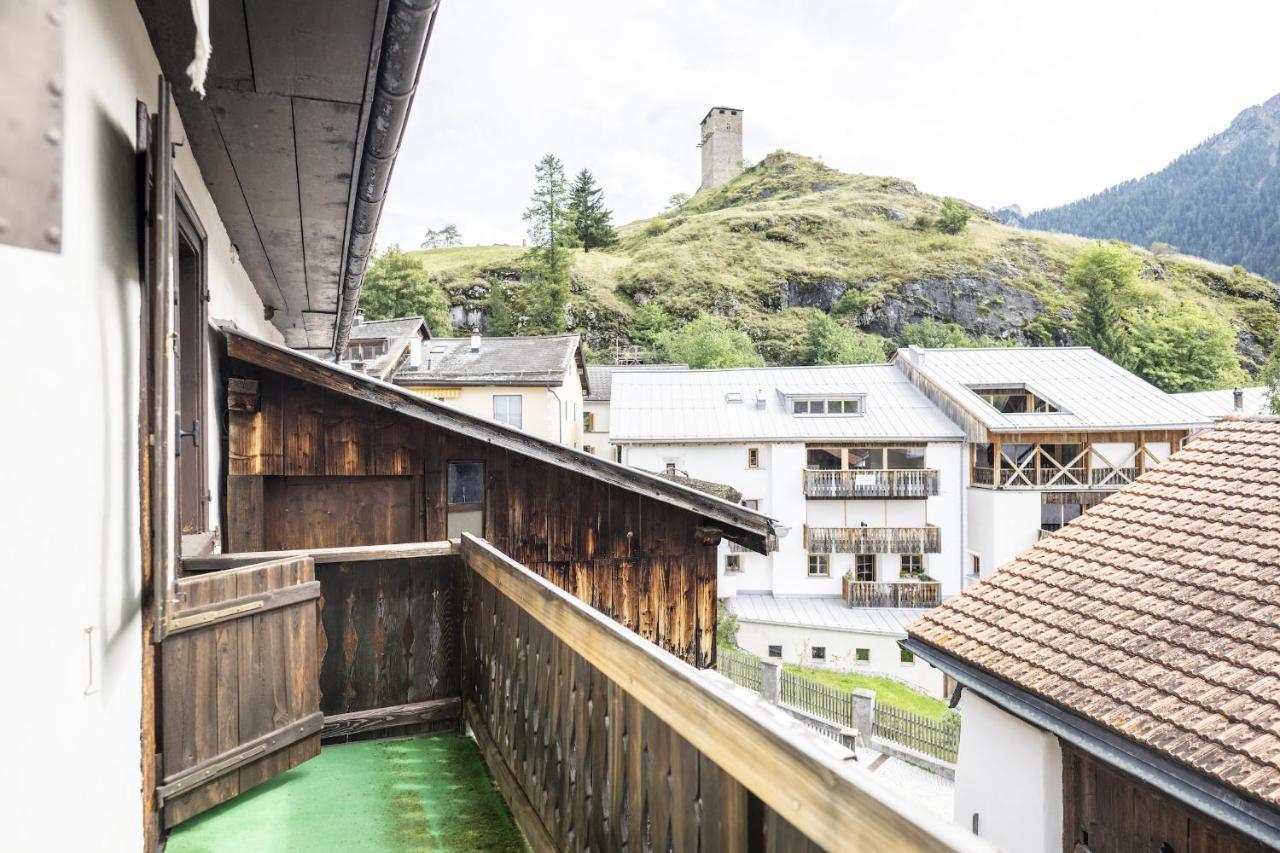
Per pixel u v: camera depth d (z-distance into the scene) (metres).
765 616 25.84
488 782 3.34
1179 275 92.75
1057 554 9.46
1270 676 6.13
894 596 26.73
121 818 2.12
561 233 75.94
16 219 0.71
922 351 32.12
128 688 2.20
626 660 1.93
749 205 116.56
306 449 5.81
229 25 2.62
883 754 15.26
